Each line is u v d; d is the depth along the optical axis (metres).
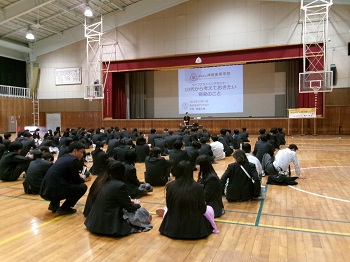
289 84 17.12
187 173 3.18
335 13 14.93
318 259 2.70
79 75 19.81
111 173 3.34
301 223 3.58
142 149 8.09
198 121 17.41
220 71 18.17
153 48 17.97
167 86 19.77
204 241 3.08
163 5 17.47
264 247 2.94
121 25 18.53
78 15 17.62
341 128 15.20
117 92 19.78
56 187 3.80
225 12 16.56
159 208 4.01
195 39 17.14
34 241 3.12
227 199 4.52
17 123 19.39
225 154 8.91
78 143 4.05
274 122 16.00
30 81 20.61
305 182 5.65
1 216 3.92
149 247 2.94
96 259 2.71
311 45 15.11
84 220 3.74
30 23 17.19
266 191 5.04
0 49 18.70
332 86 13.99
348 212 3.97
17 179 6.21
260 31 15.95
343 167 7.05
